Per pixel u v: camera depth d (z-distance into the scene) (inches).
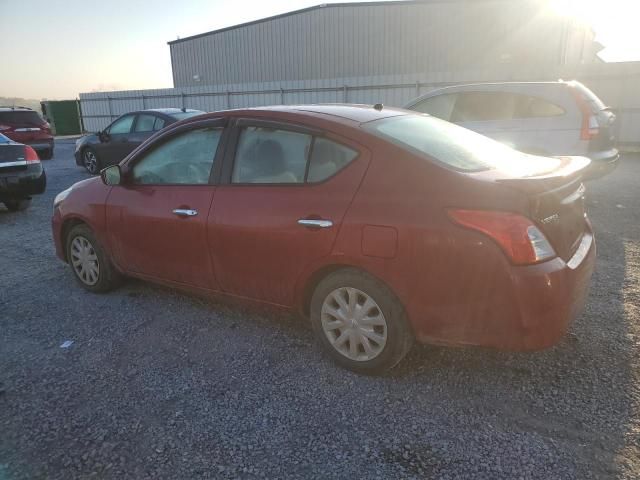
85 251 179.8
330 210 117.0
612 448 95.4
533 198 100.8
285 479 90.1
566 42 862.5
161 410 110.9
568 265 107.8
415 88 697.0
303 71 1036.5
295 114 129.8
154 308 166.7
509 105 300.7
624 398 110.7
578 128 277.6
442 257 104.3
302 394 116.0
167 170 153.7
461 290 104.2
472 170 113.0
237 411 110.1
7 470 93.4
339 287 120.6
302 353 134.7
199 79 1211.2
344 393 116.0
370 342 119.0
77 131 1243.8
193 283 149.9
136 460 95.5
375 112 137.2
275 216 125.3
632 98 571.8
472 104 313.4
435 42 913.5
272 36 1058.7
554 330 103.5
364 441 99.6
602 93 585.6
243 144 136.8
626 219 265.0
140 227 155.6
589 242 125.6
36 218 317.1
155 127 455.2
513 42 872.9
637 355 127.8
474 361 127.6
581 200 126.0
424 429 102.7
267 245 127.4
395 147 114.6
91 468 93.6
